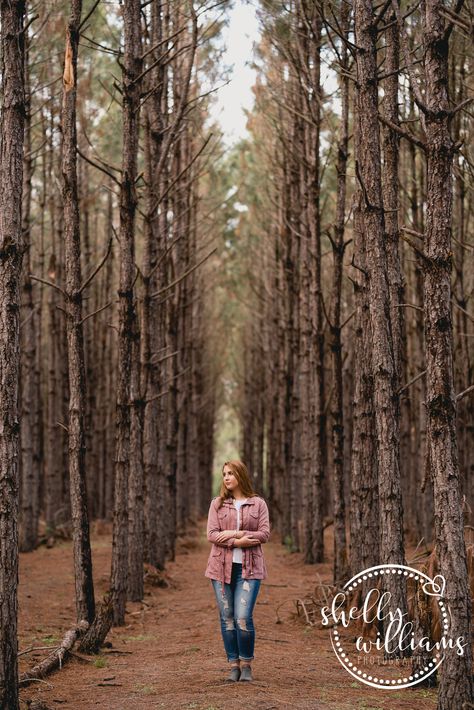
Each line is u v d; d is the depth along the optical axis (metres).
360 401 8.60
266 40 12.99
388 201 7.40
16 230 4.89
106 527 20.94
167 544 16.61
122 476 8.79
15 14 5.06
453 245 12.72
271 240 21.59
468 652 4.48
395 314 7.49
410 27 8.70
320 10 7.59
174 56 9.26
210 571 5.81
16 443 4.74
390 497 6.65
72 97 7.68
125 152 8.78
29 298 16.12
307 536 15.16
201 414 36.53
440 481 4.60
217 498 5.94
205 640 7.75
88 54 13.80
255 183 24.30
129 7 8.89
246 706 4.82
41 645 7.34
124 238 8.73
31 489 16.59
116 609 8.77
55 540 17.84
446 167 4.75
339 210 10.45
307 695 5.25
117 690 5.58
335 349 10.80
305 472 16.45
